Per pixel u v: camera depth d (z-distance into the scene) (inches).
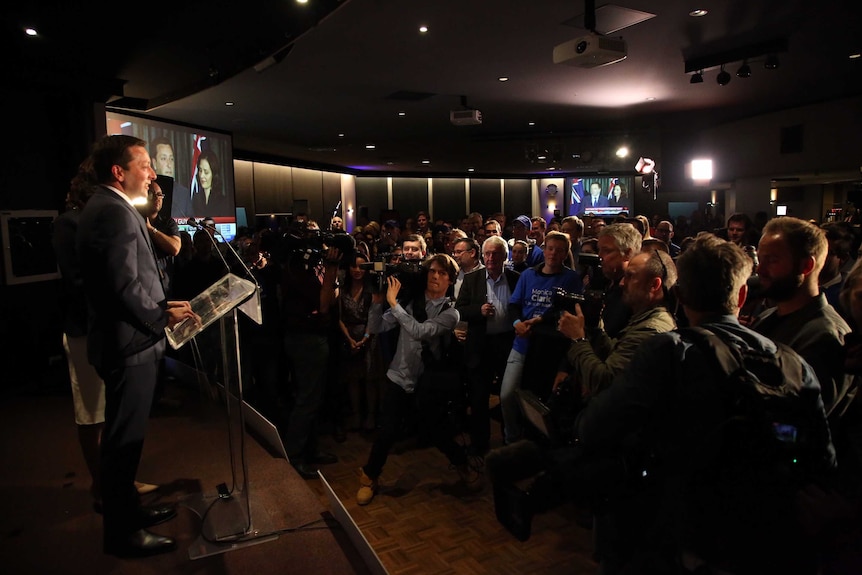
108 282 76.4
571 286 134.6
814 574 48.9
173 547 86.3
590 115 406.0
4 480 112.5
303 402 135.6
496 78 289.7
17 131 207.2
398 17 199.2
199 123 392.5
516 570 96.1
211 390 167.3
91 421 96.6
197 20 183.6
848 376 61.6
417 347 122.7
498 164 713.0
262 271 166.4
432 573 95.8
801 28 227.1
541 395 115.8
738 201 454.6
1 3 161.3
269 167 616.4
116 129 325.4
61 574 80.0
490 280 148.9
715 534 47.9
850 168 368.2
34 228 204.5
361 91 311.6
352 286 163.0
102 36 192.1
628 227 98.8
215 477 111.7
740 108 399.5
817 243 65.7
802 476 47.0
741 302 56.4
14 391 181.3
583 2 188.4
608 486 53.5
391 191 838.5
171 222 144.7
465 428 145.7
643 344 52.7
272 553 86.0
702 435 47.9
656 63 270.8
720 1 195.6
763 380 47.6
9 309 197.0
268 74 271.7
